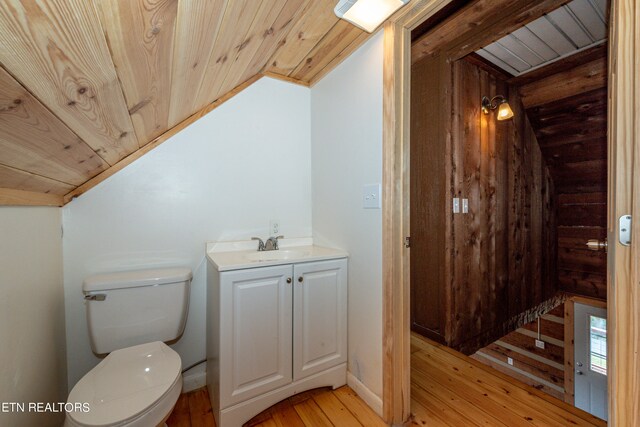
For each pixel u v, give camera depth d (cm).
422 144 228
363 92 152
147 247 157
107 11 47
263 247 179
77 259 141
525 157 279
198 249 170
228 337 131
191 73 101
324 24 136
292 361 148
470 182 227
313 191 203
